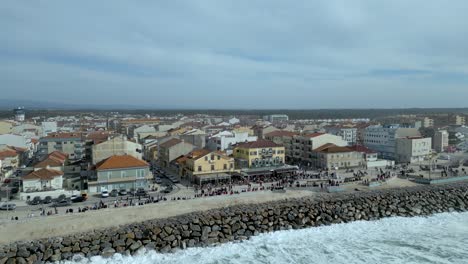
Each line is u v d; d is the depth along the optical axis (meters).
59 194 92.00
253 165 126.00
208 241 69.25
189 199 88.75
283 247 67.56
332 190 100.81
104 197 92.19
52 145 145.38
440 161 164.00
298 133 174.50
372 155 150.75
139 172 101.44
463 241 70.31
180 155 135.12
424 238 72.06
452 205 94.00
